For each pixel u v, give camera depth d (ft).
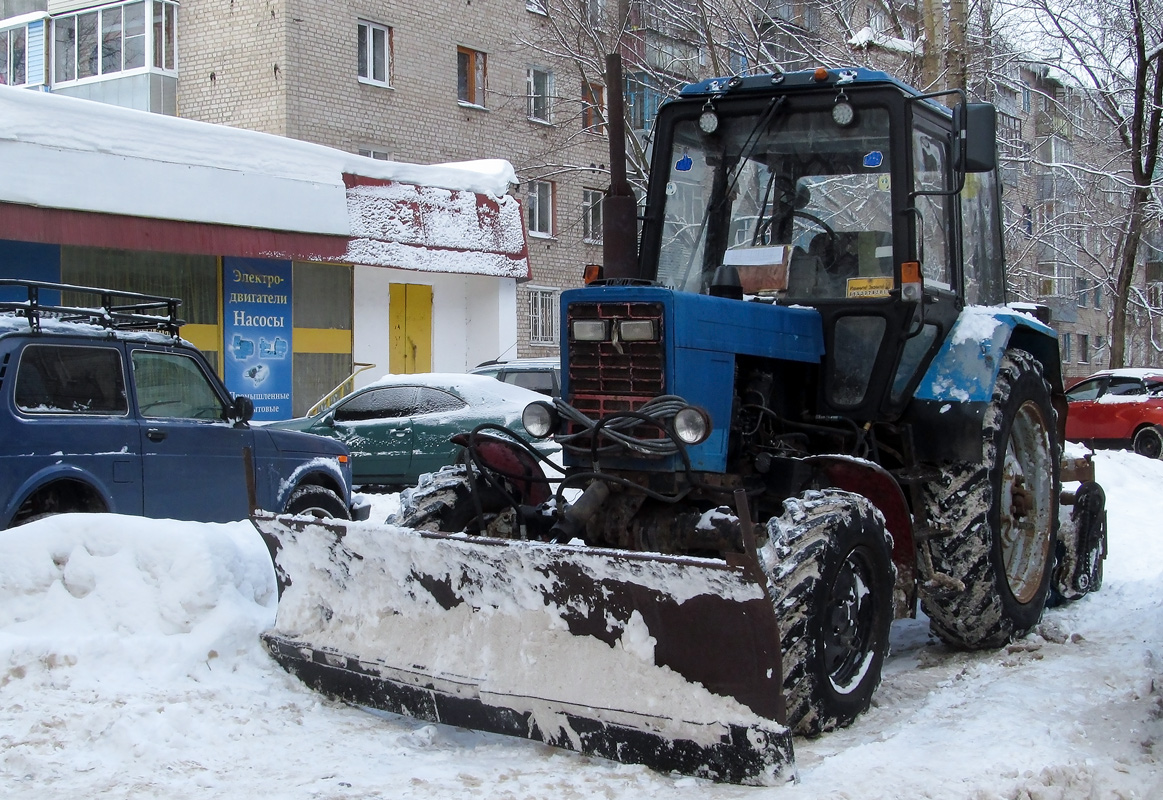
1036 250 74.23
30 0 82.48
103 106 50.47
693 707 12.75
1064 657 18.48
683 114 19.06
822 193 18.11
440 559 14.51
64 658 15.65
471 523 17.13
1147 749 13.91
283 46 72.54
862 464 15.76
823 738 14.43
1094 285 85.81
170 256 56.39
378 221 62.13
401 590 15.07
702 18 59.06
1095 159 75.51
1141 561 27.84
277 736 14.14
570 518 15.74
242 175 55.57
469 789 12.42
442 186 66.33
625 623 13.32
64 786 12.37
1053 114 75.41
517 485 17.52
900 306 17.40
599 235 95.14
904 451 18.28
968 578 18.01
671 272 18.81
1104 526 24.11
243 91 74.13
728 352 16.21
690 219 18.84
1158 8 67.41
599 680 13.26
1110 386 66.23
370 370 66.54
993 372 18.20
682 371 15.51
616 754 13.06
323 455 28.40
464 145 84.89
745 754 12.39
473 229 67.56
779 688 12.57
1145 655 18.20
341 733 14.32
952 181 18.80
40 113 48.19
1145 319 107.34
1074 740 14.07
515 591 13.98
